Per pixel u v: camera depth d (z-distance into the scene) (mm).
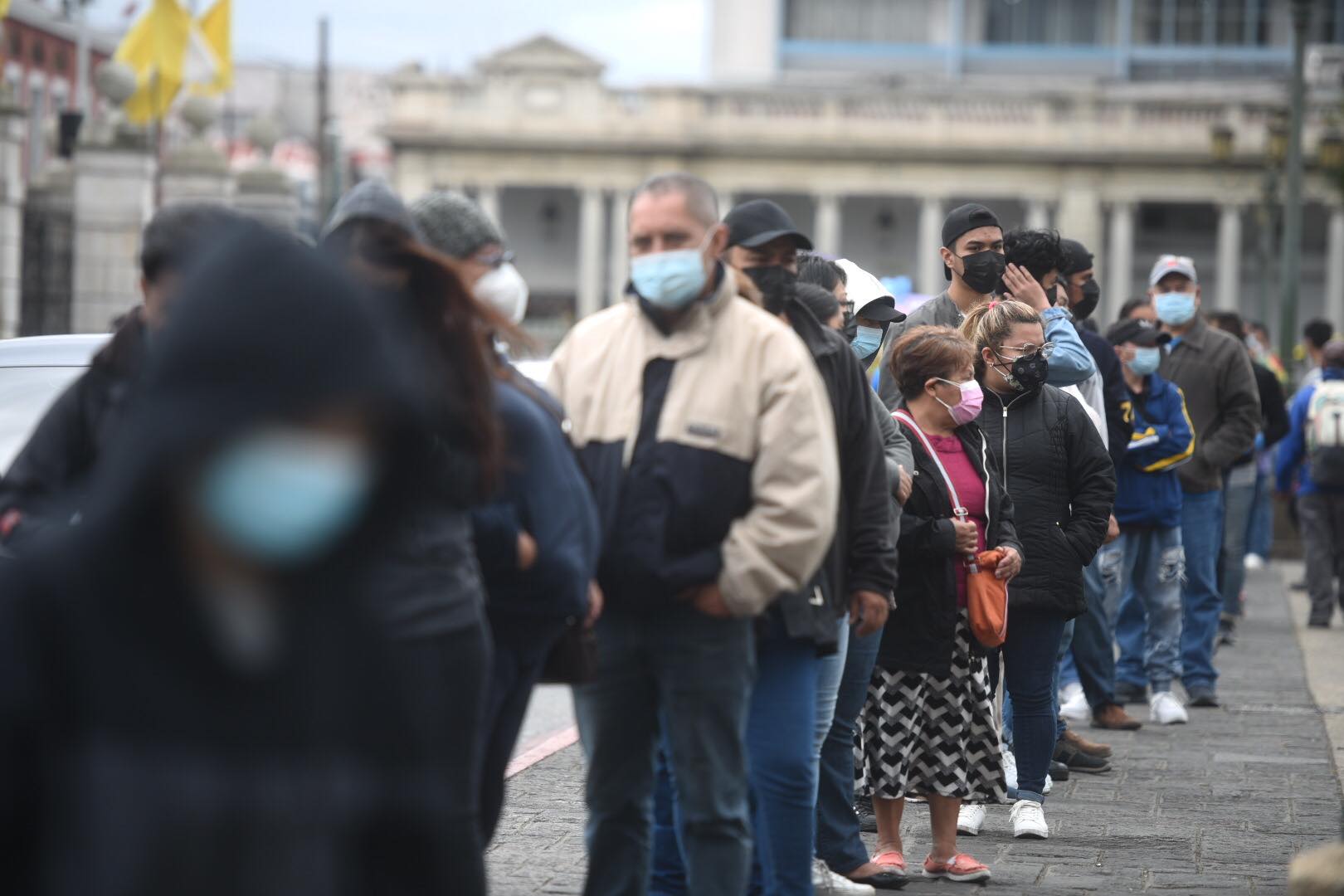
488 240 12812
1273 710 29641
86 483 11781
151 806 5645
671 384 13266
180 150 84250
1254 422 31000
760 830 14523
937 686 17500
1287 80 187125
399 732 6180
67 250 73938
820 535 12984
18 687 5613
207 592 5578
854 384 14844
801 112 193125
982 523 18016
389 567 9914
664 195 13102
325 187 133375
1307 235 196000
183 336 5461
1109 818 20812
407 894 6379
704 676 13211
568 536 12094
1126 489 28141
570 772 23406
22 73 146375
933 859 17609
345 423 5582
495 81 195750
